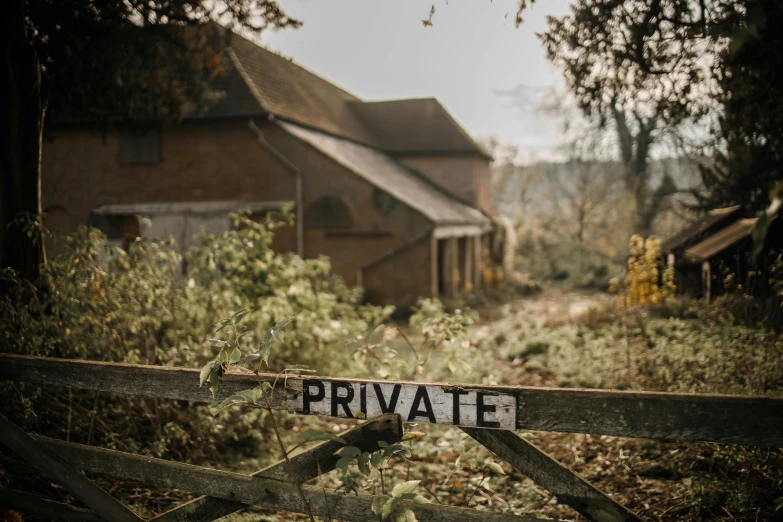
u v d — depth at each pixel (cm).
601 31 594
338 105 2878
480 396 276
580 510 271
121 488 465
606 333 1080
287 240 1864
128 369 331
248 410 608
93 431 521
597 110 662
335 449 302
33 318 530
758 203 1240
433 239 1778
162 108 1078
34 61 671
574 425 265
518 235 3597
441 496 483
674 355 777
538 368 907
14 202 655
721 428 248
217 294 714
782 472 418
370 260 1816
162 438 496
